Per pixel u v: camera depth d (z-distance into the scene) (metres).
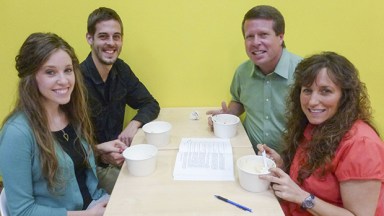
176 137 1.49
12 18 1.86
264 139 1.66
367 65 1.93
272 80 1.56
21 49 1.11
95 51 1.68
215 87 2.02
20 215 1.07
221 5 1.84
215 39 1.91
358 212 0.98
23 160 1.07
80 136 1.32
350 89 1.03
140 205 0.98
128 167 1.16
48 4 1.84
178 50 1.94
